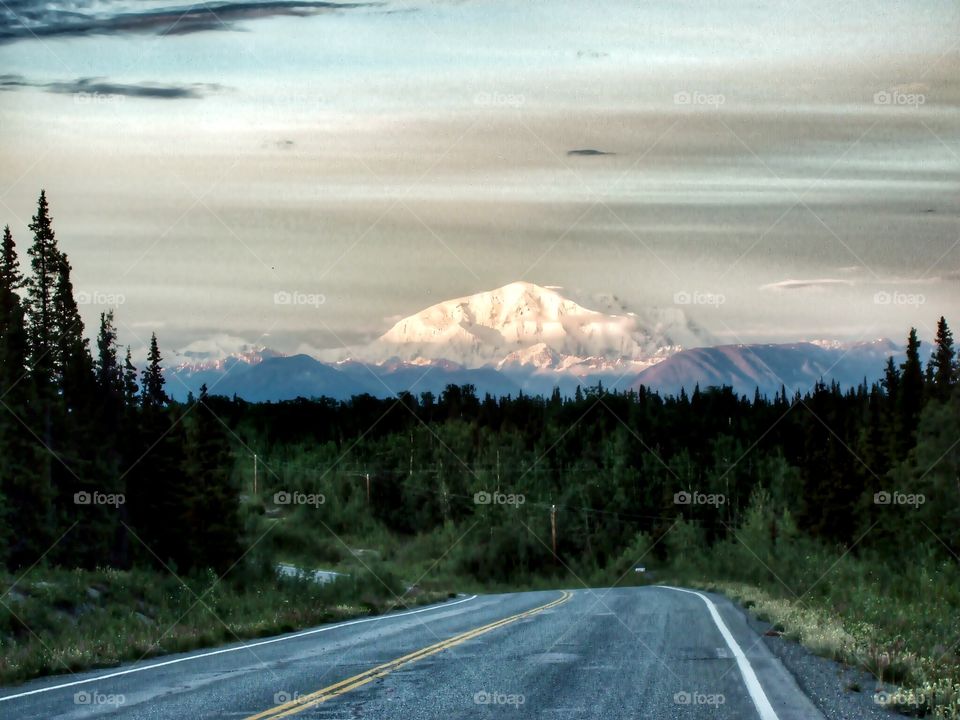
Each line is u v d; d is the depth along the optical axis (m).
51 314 89.00
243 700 18.52
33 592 40.06
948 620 29.52
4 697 19.92
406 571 127.00
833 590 43.56
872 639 24.53
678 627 34.50
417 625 38.47
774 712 16.41
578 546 159.62
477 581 145.12
